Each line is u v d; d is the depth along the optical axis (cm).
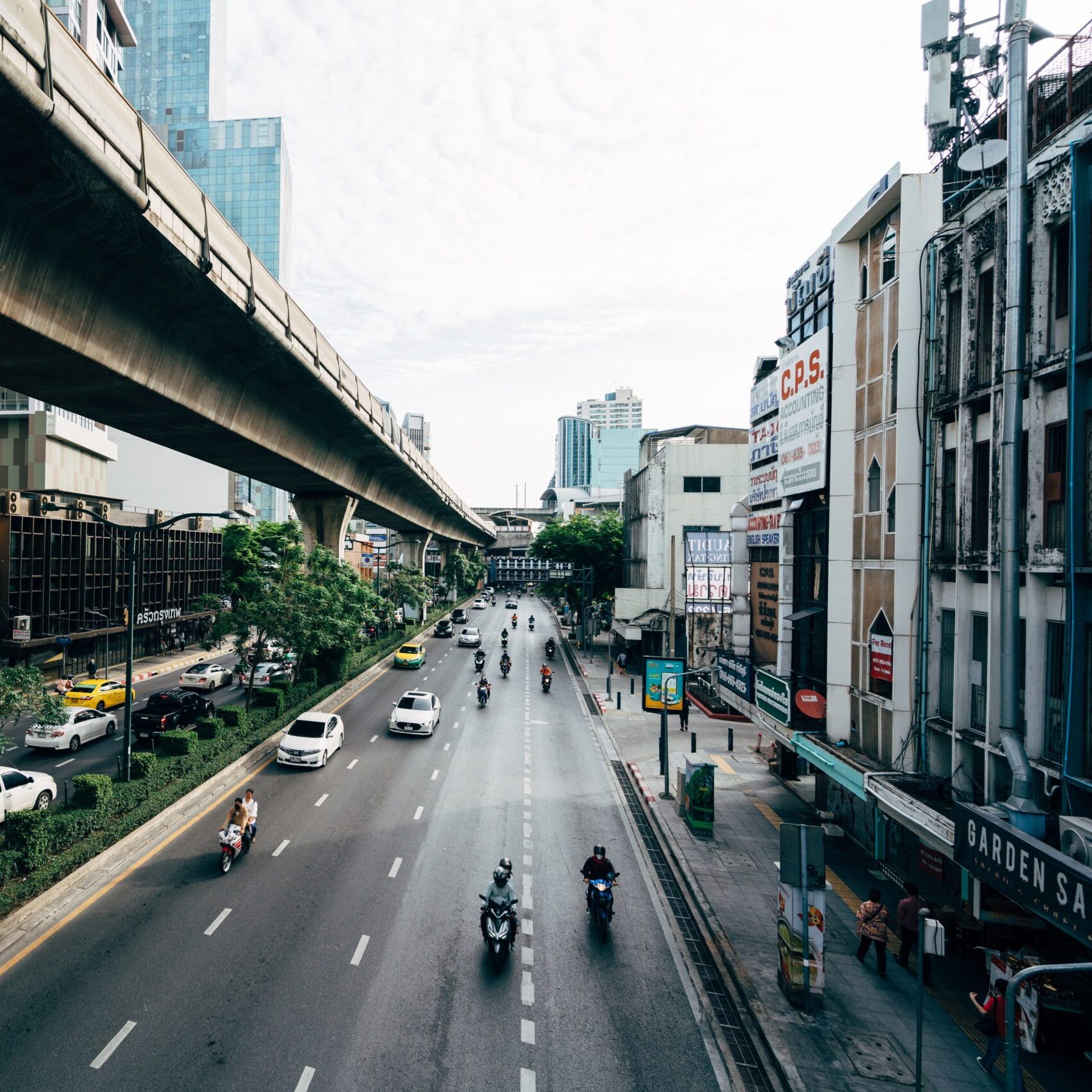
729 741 2709
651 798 2061
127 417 1970
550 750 2578
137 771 1853
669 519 4553
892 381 1430
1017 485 978
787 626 1933
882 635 1438
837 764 1467
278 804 1870
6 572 3303
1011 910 1095
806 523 1880
